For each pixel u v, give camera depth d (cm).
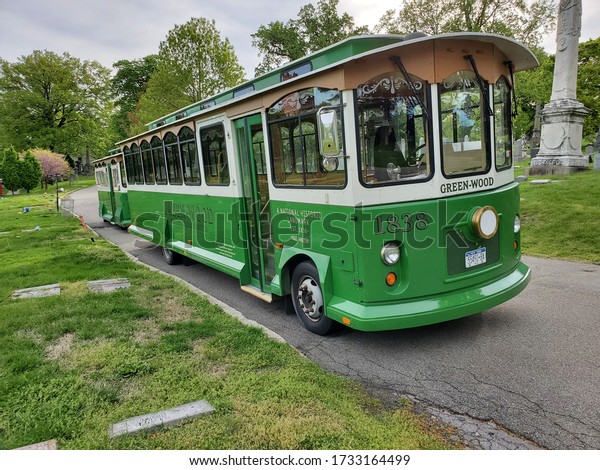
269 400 334
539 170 1424
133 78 5128
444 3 2103
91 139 4397
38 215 1777
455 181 402
